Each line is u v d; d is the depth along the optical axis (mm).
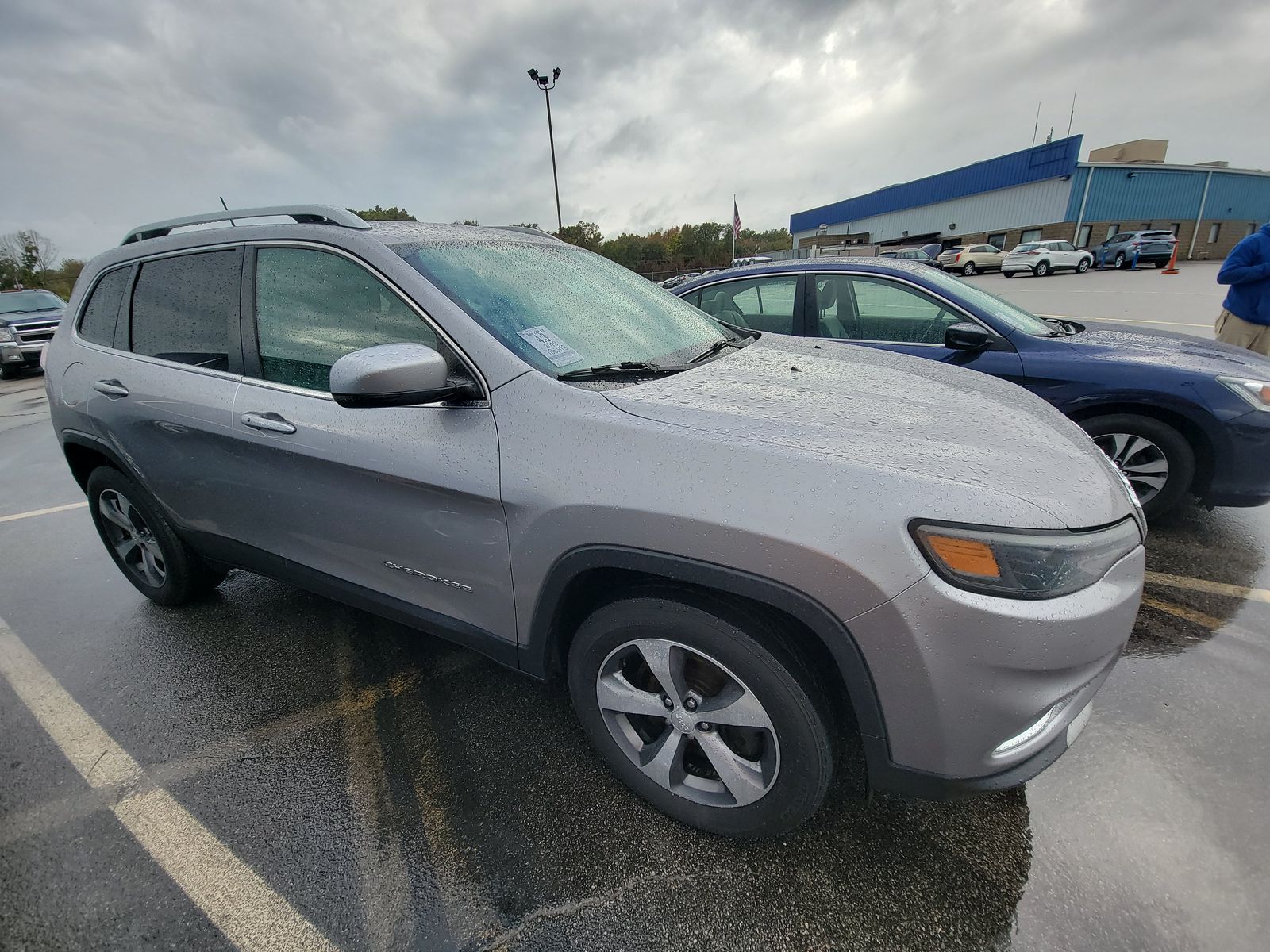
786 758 1587
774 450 1480
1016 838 1798
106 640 2938
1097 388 3326
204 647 2855
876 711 1454
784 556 1402
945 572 1338
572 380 1791
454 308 1867
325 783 2066
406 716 2373
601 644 1776
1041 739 1495
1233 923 1549
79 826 1933
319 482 2098
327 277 2094
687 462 1509
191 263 2463
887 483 1394
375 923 1614
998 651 1342
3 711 2486
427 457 1824
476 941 1566
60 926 1630
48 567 3820
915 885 1671
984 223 37531
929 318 3771
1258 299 4957
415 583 2043
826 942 1543
